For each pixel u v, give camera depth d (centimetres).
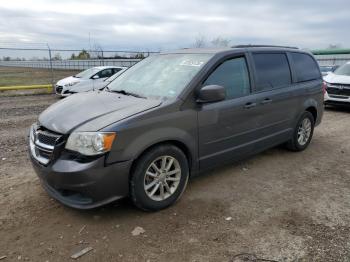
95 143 312
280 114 513
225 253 296
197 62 421
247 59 465
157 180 361
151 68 462
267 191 426
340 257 292
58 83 1458
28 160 529
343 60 3341
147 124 340
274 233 328
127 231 329
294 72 550
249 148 468
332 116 973
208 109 396
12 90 1720
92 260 286
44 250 298
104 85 498
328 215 366
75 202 331
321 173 493
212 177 466
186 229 333
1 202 383
